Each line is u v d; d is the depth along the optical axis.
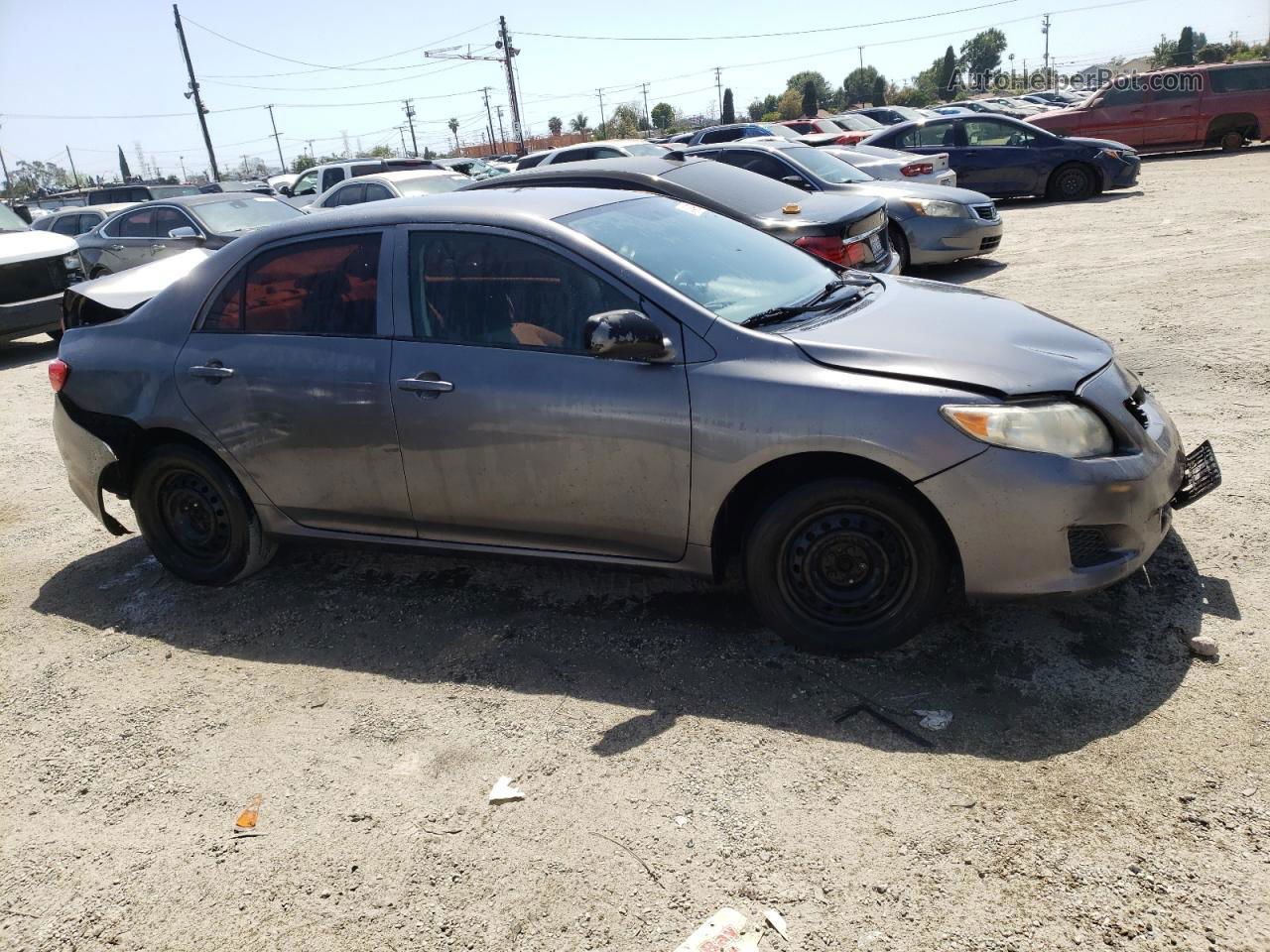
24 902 2.67
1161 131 20.19
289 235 4.12
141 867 2.76
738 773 2.88
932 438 3.06
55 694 3.73
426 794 2.94
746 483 3.40
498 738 3.17
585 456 3.49
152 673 3.82
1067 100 44.78
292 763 3.16
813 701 3.20
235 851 2.78
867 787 2.77
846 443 3.12
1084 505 3.04
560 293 3.60
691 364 3.35
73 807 3.05
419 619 4.03
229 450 4.16
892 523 3.22
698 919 2.38
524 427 3.55
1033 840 2.52
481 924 2.43
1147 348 6.67
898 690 3.21
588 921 2.40
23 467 6.72
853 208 7.58
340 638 3.95
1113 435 3.21
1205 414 5.38
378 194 14.33
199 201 13.16
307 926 2.49
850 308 3.79
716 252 4.02
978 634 3.49
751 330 3.39
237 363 4.07
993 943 2.23
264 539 4.39
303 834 2.82
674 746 3.04
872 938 2.27
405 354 3.76
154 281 5.21
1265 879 2.33
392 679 3.60
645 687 3.38
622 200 4.21
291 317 4.05
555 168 7.82
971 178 16.52
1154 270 9.27
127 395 4.31
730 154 11.20
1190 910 2.26
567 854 2.63
